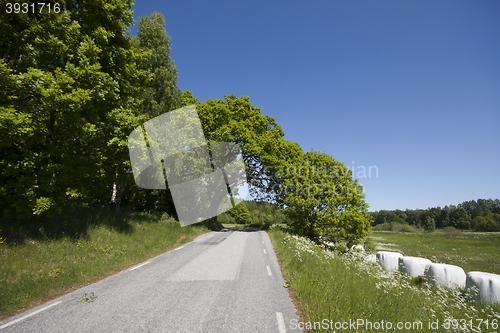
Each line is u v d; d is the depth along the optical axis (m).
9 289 5.23
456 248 31.16
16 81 6.21
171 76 22.69
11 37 7.16
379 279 7.68
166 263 8.56
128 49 10.67
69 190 7.83
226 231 23.50
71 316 4.29
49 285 5.79
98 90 8.02
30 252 6.91
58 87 6.58
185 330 3.83
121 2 9.86
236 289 5.90
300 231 22.62
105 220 11.86
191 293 5.54
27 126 6.37
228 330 3.87
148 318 4.24
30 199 6.86
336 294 5.48
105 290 5.68
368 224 21.44
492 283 6.42
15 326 3.90
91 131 7.81
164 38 22.84
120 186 16.02
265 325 4.09
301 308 4.92
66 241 8.44
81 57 7.75
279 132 30.77
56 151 7.69
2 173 6.70
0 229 7.12
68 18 7.55
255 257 10.12
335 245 21.59
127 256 9.14
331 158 25.09
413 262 9.70
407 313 4.93
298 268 7.91
